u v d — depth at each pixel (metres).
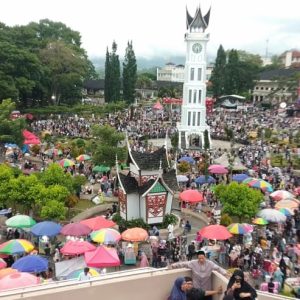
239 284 11.33
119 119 112.56
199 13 92.69
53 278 27.34
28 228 36.25
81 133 91.31
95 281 12.08
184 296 12.05
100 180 56.03
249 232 35.22
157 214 43.59
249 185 47.44
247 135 99.12
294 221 40.62
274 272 28.94
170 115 128.88
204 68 93.56
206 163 59.38
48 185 45.09
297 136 93.38
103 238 32.66
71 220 44.75
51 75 124.12
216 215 43.06
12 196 41.62
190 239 41.03
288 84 156.00
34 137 71.69
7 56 104.25
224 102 157.88
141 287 12.49
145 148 76.62
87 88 178.62
